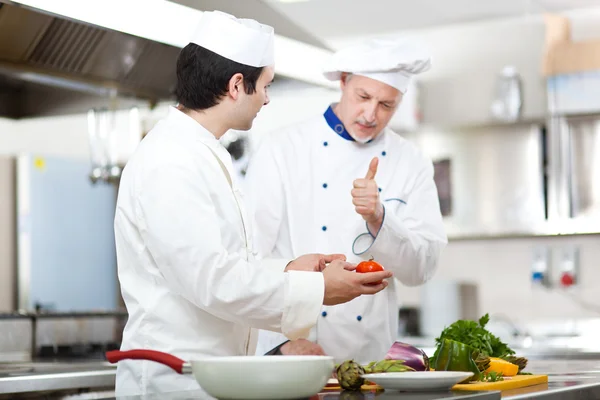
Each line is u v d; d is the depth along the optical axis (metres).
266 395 1.44
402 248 2.33
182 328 1.82
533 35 5.16
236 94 1.89
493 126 5.11
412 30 5.48
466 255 5.33
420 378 1.64
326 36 5.58
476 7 5.00
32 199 4.88
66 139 5.44
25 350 3.52
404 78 2.43
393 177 2.56
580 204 4.84
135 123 3.99
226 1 2.79
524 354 4.23
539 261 5.10
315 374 1.46
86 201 5.18
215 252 1.72
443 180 5.25
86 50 3.37
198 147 1.85
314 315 1.75
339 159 2.56
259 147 2.62
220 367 1.44
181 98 1.93
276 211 2.53
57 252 5.00
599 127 4.79
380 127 2.48
